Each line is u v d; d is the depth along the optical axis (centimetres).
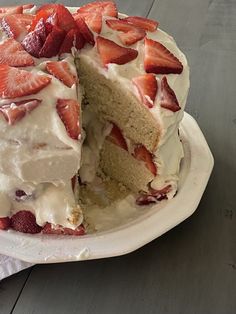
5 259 23
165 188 26
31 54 26
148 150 27
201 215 26
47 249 23
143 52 27
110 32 28
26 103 23
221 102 33
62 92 24
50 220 24
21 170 23
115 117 27
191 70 36
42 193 24
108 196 27
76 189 26
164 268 23
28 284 23
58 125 23
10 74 24
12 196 24
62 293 22
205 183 26
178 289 22
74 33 27
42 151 23
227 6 43
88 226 25
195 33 40
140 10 42
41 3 41
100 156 29
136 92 26
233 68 36
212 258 24
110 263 23
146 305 22
